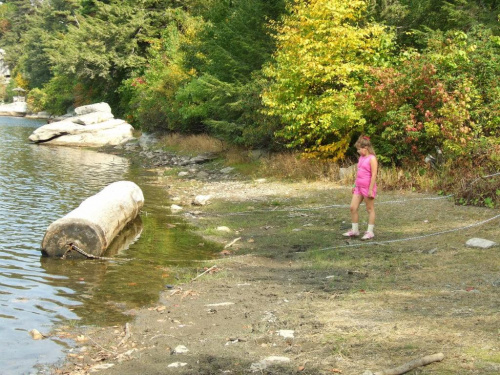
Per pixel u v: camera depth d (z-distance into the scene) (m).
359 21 18.22
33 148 30.17
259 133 18.64
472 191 10.95
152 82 32.91
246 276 8.14
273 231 11.05
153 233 11.33
